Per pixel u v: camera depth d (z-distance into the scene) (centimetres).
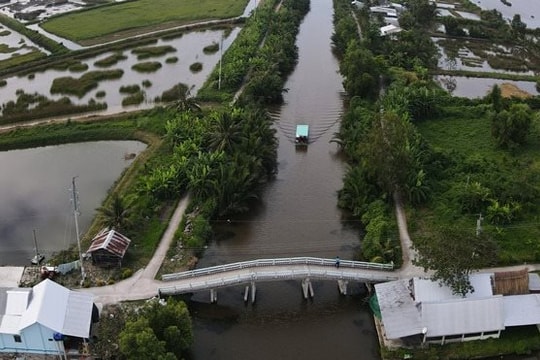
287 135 11688
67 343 6256
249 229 8725
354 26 17000
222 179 8938
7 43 17338
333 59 16100
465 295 6488
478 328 6306
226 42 17100
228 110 11262
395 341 6444
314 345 6669
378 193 9044
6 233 8575
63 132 11425
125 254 7781
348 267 7388
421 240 7094
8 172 10319
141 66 15188
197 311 7175
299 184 9969
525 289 6731
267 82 12850
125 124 11681
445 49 17000
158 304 6250
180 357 6203
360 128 10744
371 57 13238
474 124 11506
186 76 14675
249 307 7231
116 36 17750
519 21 17850
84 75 14538
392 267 7394
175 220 8625
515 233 8056
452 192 8950
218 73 14038
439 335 6262
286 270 7250
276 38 15812
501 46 17375
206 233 8362
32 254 8094
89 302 6444
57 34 17850
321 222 8894
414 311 6469
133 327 5734
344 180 9481
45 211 9150
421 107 11700
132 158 10688
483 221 8319
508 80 14562
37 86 14075
